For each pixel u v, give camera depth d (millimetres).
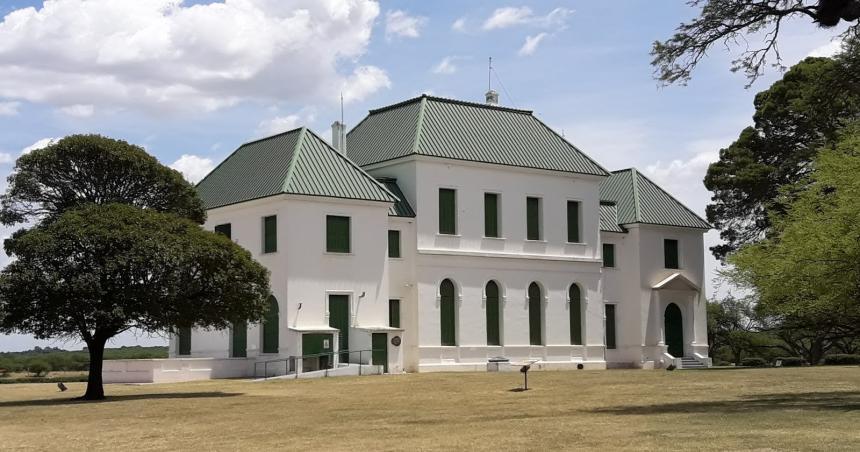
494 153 59781
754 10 29062
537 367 60219
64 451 21328
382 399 34438
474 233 58562
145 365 48062
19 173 36875
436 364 56062
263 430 24562
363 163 59469
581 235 63812
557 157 63156
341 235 53062
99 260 34500
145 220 35562
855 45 31328
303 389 40156
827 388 35469
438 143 57688
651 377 44906
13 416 29688
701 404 29266
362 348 52031
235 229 54844
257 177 54562
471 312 58000
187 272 36250
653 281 66938
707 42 29859
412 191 56688
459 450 19219
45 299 34156
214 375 50125
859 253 27672
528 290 60969
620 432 21531
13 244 35094
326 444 21094
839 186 30234
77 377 55031
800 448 18016
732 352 88562
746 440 19391
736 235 70188
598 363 63562
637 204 67688
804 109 57875
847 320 29750
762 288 30062
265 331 52188
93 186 37969
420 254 56031
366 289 53469
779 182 66500
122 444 22391
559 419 25281
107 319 34281
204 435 23781
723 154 70438
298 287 51094
